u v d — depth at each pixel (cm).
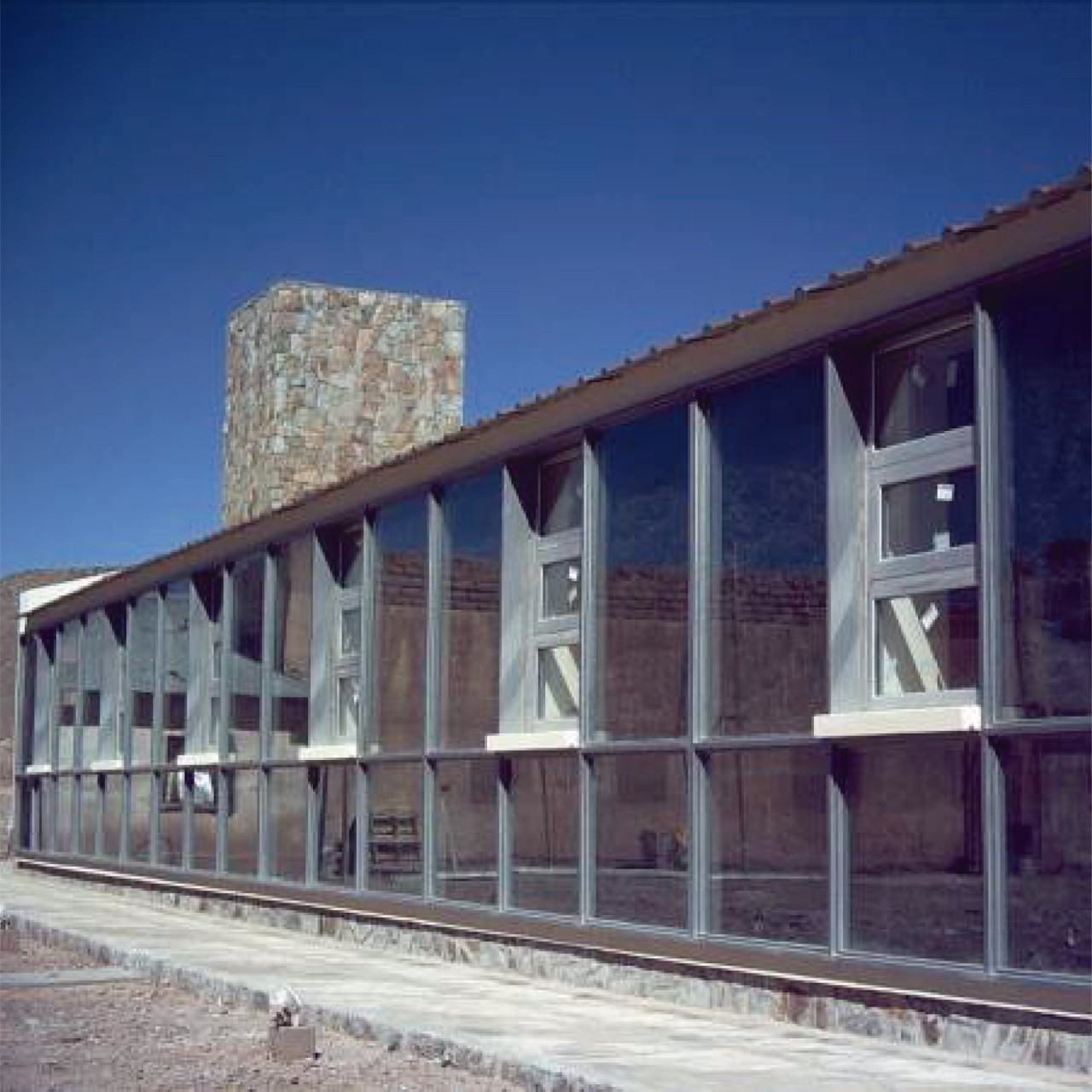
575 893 1156
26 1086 822
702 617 1054
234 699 1731
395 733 1410
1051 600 816
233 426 2570
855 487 960
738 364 1034
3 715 4597
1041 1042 805
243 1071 868
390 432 2480
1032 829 813
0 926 1483
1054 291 830
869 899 914
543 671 1232
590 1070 796
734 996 1005
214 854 1750
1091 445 802
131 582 2017
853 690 947
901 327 930
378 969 1244
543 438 1223
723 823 1027
